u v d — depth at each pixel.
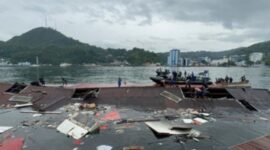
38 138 12.13
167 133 12.58
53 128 13.60
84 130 12.92
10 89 22.61
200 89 21.12
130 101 19.66
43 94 21.25
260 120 15.80
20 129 13.46
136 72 91.31
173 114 16.69
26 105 18.94
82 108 17.86
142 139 12.01
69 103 19.36
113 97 20.42
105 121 14.77
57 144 11.41
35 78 58.72
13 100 20.12
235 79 59.97
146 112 17.22
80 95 21.34
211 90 22.14
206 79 26.23
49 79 56.66
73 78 59.97
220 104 19.39
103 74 77.69
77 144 11.43
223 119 15.84
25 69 106.38
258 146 11.37
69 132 12.83
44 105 18.86
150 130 13.30
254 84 49.22
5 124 14.32
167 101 19.55
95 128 13.23
